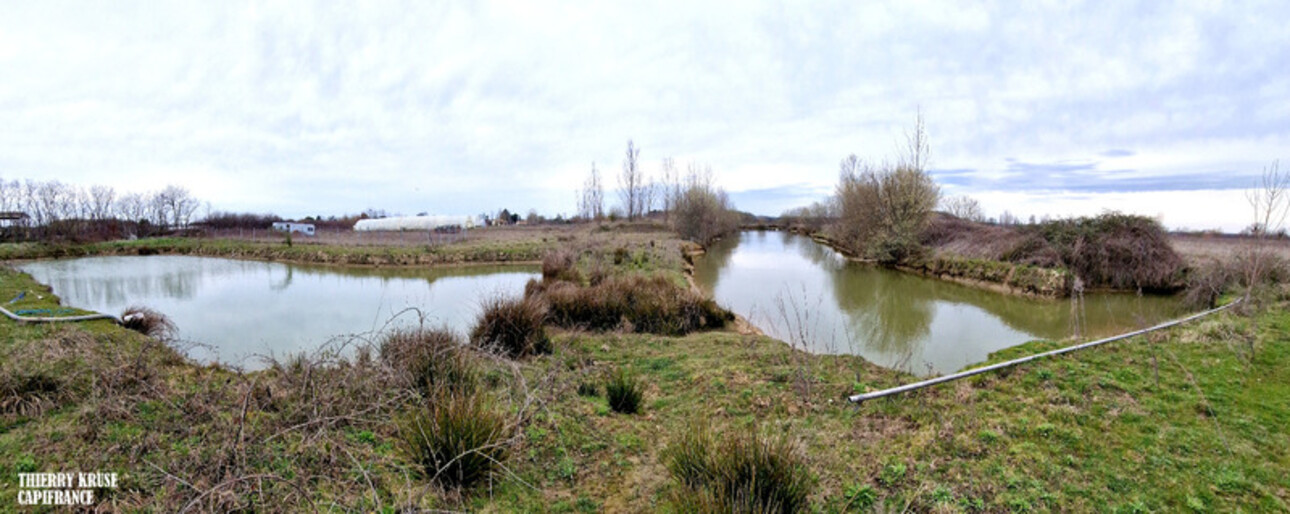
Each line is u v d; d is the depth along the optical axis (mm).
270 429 3676
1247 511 3195
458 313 11508
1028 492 3395
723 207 46531
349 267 21875
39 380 4398
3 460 3420
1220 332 6914
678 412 5145
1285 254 12125
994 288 15914
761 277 18359
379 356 5234
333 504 2957
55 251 25609
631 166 49125
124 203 38094
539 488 3607
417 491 3283
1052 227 16344
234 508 2781
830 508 3311
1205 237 18422
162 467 3217
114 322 8148
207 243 28359
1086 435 4156
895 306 13062
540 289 11141
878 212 23453
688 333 8891
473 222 46750
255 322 10828
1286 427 4230
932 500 3350
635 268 16984
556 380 5523
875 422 4609
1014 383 5367
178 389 4656
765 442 3447
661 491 3588
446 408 3721
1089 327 10312
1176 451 3891
